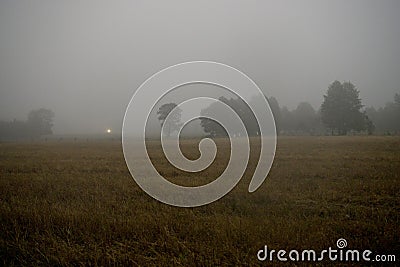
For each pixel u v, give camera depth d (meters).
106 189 10.79
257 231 6.11
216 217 7.10
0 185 11.69
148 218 7.07
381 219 7.06
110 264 5.23
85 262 5.29
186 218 7.14
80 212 7.54
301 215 7.67
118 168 16.38
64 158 22.75
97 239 6.22
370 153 21.86
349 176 12.79
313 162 17.58
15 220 6.99
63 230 6.52
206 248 5.50
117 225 6.63
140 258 5.31
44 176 13.77
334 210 7.95
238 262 5.04
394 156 19.11
